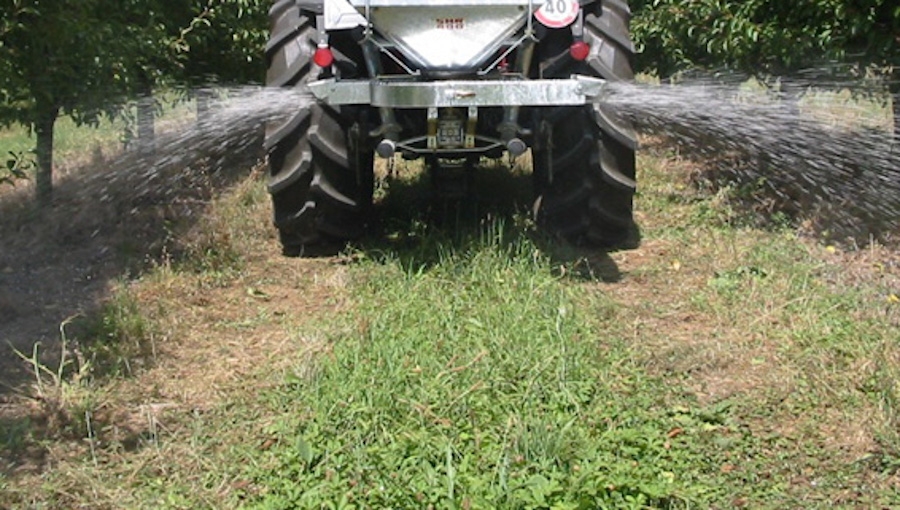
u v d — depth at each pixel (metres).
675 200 8.16
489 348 5.43
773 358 5.46
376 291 6.41
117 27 7.83
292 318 6.17
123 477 4.56
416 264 6.74
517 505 4.20
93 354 5.57
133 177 8.77
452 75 6.32
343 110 6.84
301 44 7.01
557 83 6.06
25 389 5.27
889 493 4.36
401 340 5.54
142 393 5.25
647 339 5.71
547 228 7.12
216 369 5.52
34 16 6.82
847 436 4.77
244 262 7.08
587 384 5.10
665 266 6.82
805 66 7.82
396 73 6.69
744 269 6.64
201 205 8.30
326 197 6.92
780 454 4.64
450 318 5.80
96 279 6.91
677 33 8.53
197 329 6.05
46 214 8.04
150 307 6.30
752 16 7.71
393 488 4.30
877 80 7.69
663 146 9.42
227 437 4.84
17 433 4.86
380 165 9.27
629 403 5.02
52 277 6.96
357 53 6.86
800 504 4.32
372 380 5.09
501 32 6.30
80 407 5.03
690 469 4.55
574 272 6.67
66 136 11.36
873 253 6.93
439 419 4.79
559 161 6.82
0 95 7.05
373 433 4.72
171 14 9.12
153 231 7.75
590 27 6.90
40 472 4.61
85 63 7.48
